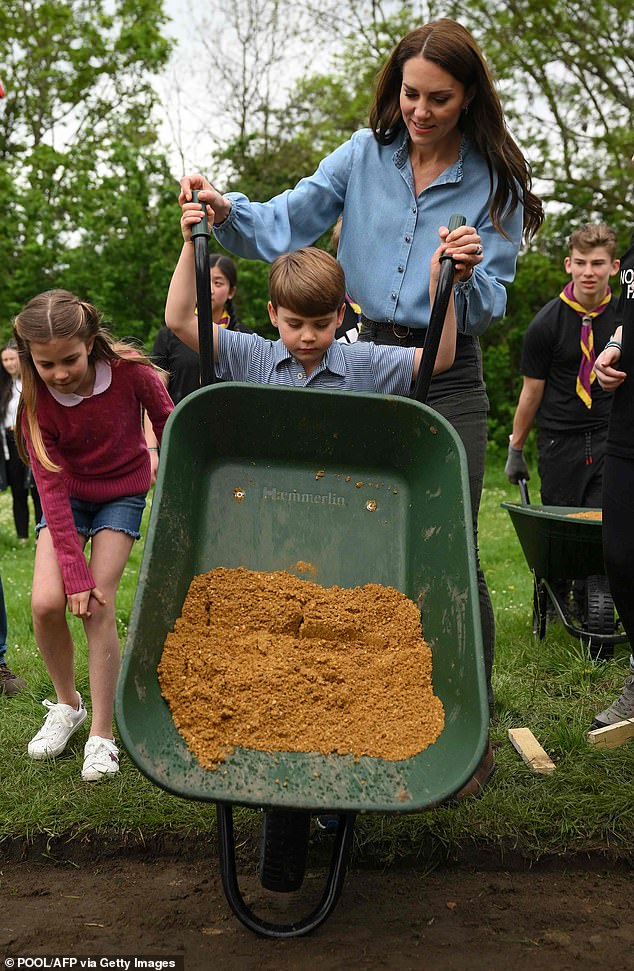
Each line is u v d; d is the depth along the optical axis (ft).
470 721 6.98
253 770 6.94
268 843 7.48
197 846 9.31
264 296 65.92
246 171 73.10
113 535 10.94
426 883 8.93
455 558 7.94
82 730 11.91
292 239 10.71
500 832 9.29
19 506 29.12
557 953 7.63
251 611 8.30
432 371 8.75
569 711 12.64
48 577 10.75
